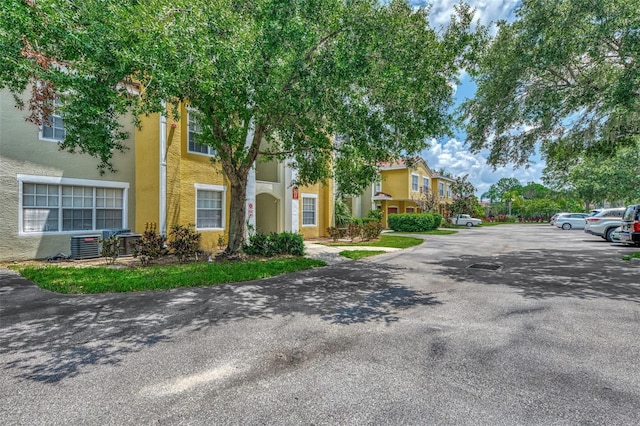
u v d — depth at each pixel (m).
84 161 11.27
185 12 5.89
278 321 4.83
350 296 6.22
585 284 7.18
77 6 5.93
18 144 9.89
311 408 2.71
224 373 3.30
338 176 12.32
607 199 27.70
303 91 7.12
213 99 7.21
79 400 2.82
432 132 8.49
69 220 11.02
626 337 4.19
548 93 9.42
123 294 6.31
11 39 5.46
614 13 7.46
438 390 2.97
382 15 7.41
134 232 12.40
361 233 18.06
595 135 11.15
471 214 38.22
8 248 9.74
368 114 7.89
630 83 7.91
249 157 10.51
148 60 5.79
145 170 12.12
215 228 13.64
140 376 3.24
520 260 10.66
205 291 6.56
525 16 9.25
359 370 3.35
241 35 6.45
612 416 2.60
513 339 4.13
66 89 6.70
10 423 2.51
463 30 7.90
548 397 2.86
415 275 8.22
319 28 7.41
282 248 11.62
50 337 4.22
